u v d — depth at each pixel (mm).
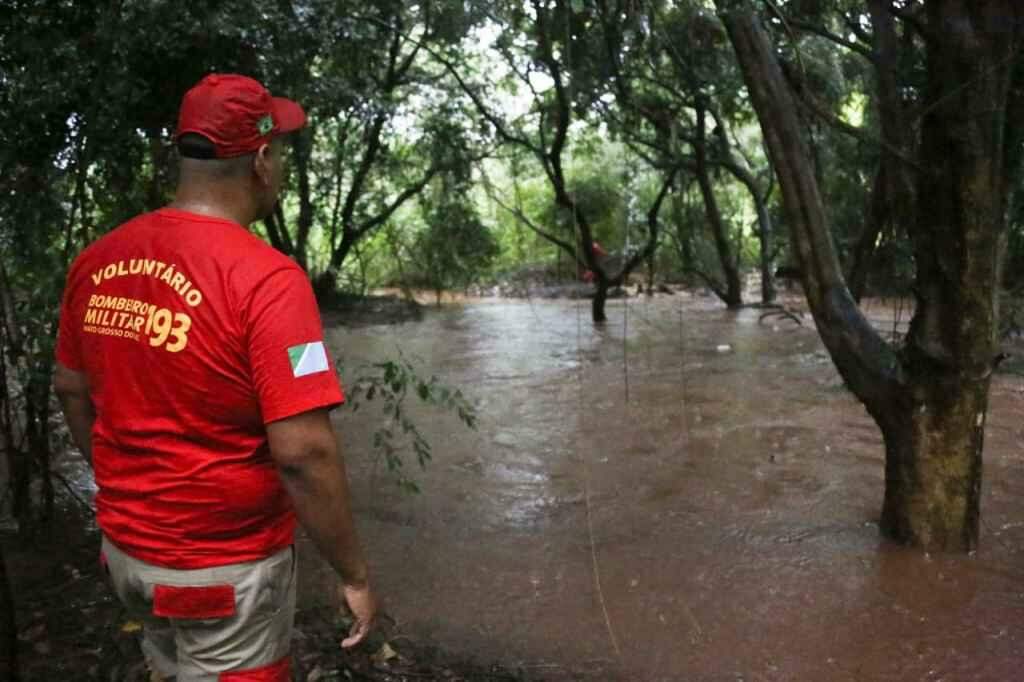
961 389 4062
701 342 10602
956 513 4199
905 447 4242
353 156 13344
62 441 4949
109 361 1981
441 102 12375
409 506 5012
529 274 17266
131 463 1990
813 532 4527
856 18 5465
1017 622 3600
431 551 4395
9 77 3959
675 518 4785
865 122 9953
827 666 3324
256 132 2021
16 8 3908
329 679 3223
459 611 3773
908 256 8312
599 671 3320
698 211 15672
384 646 3461
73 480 5258
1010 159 3875
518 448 6117
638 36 5316
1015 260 8938
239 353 1885
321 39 5887
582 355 9797
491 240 15680
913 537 4273
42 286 3959
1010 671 3270
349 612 2172
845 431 6422
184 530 1970
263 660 2096
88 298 2033
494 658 3404
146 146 4773
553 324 12461
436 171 13148
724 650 3441
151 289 1934
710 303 14641
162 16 4195
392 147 14203
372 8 6520
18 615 3574
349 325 12516
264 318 1874
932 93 3746
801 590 3904
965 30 3584
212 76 2045
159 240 1961
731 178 15953
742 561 4207
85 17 4082
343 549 2023
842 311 4258
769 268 13500
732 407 7199
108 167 4359
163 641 2191
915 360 4098
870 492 5117
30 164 4188
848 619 3650
